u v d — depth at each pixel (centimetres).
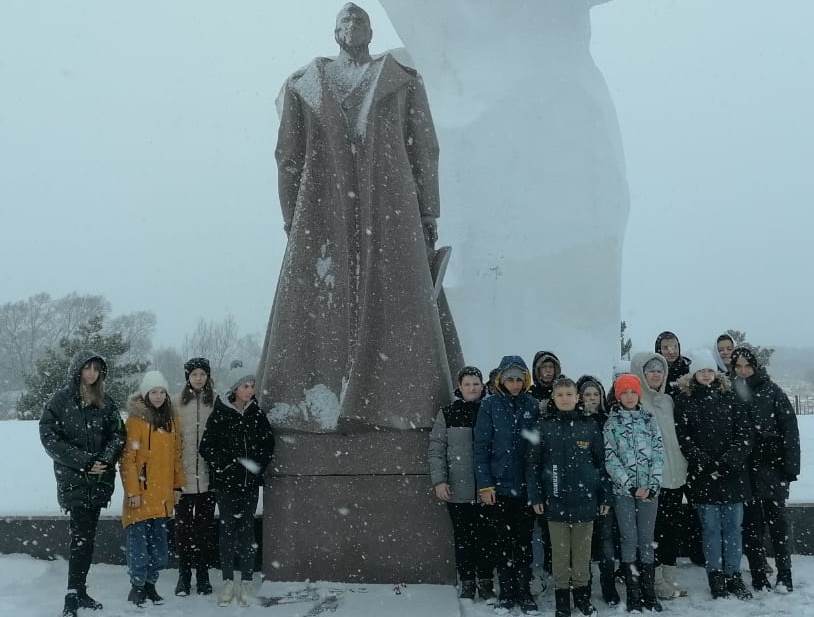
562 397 503
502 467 511
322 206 589
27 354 4572
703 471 530
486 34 1039
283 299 584
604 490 497
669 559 534
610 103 1087
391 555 549
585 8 1054
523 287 988
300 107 603
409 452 556
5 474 893
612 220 1023
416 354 566
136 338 4550
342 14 610
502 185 993
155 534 527
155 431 528
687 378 557
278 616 479
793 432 543
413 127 608
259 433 541
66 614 486
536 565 573
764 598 518
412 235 581
